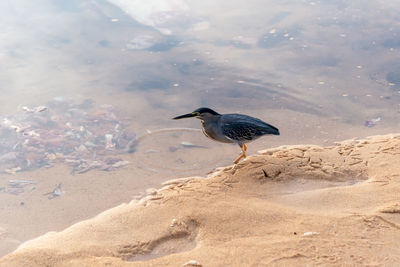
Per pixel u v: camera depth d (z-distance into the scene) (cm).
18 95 998
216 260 421
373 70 1132
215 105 959
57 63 1191
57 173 705
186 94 1018
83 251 446
